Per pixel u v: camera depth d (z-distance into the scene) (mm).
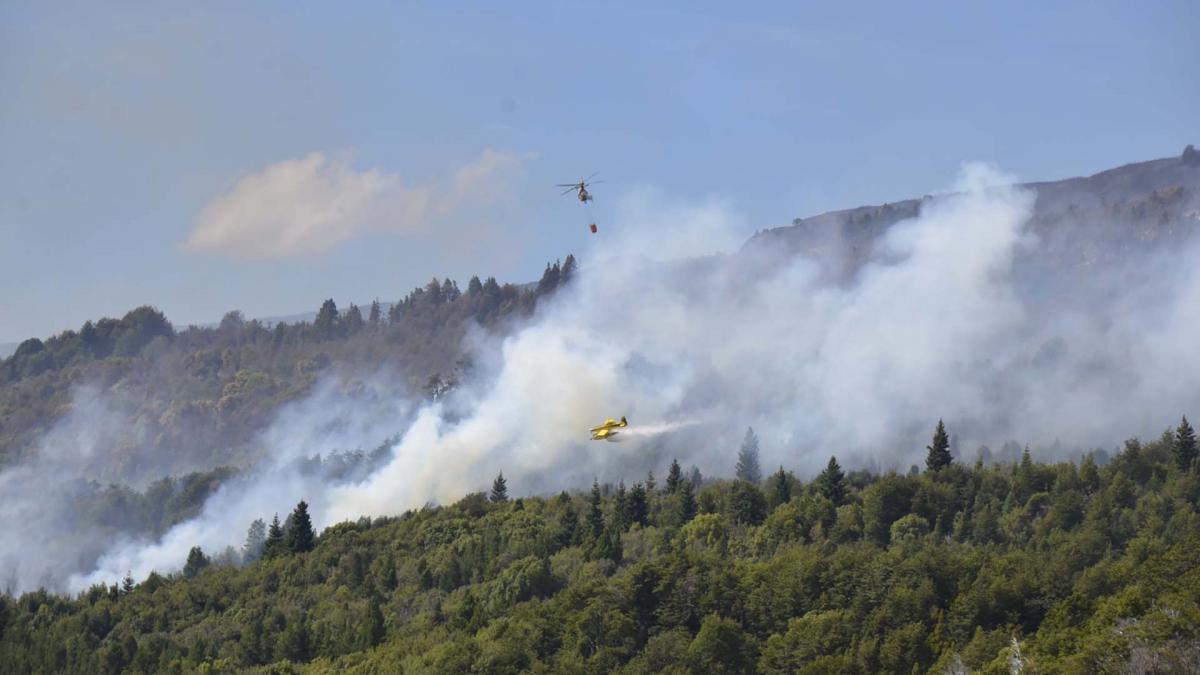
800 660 143000
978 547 173875
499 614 169250
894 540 181750
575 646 153500
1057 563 153000
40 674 182500
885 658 137875
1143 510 172250
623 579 165500
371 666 159625
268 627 181750
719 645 146625
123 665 181625
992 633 136375
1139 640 118250
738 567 167000
